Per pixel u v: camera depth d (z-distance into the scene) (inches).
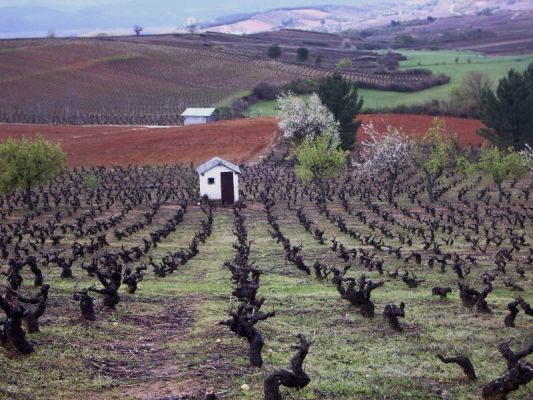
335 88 4825.3
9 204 3393.2
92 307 1164.5
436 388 919.7
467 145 4923.7
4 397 781.3
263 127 5521.7
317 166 3518.7
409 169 4544.8
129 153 5022.1
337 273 1528.1
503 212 3218.5
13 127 6033.5
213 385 888.3
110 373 930.1
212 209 3351.4
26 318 1026.1
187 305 1401.3
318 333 1211.2
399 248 2225.6
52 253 2050.9
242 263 1759.4
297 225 2920.8
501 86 4382.4
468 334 1223.5
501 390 846.5
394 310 1218.6
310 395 870.4
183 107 7391.7
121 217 3031.5
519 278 1931.6
